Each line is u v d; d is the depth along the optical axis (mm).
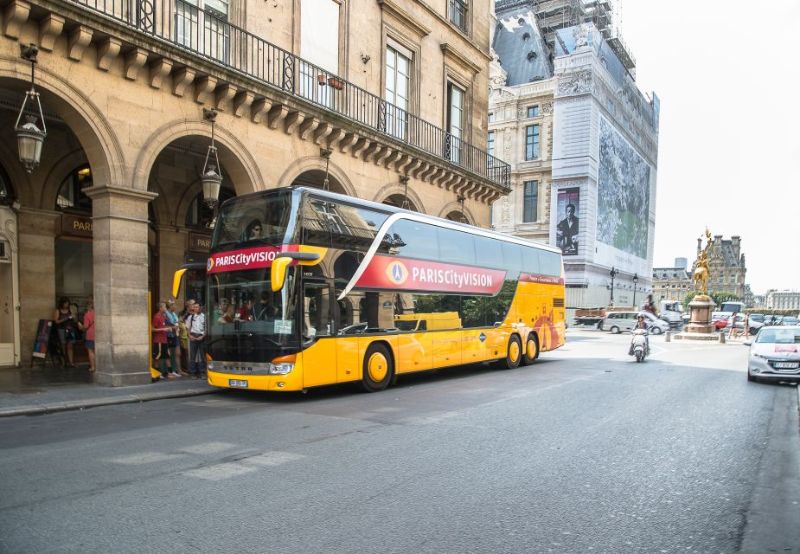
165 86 12266
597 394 12016
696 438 8031
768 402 11523
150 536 4270
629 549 4207
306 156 15719
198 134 12922
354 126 16719
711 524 4746
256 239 10922
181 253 16703
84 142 11297
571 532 4508
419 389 12656
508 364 17203
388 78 19875
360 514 4801
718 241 150375
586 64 54500
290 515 4746
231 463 6301
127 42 11195
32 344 13727
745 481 6008
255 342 10617
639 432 8328
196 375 13648
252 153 14148
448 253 14648
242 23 14594
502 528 4562
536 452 7020
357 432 8000
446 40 22969
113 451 6773
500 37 69188
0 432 7789
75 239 14820
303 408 10023
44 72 10297
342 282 11461
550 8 70062
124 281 11438
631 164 67688
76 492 5258
